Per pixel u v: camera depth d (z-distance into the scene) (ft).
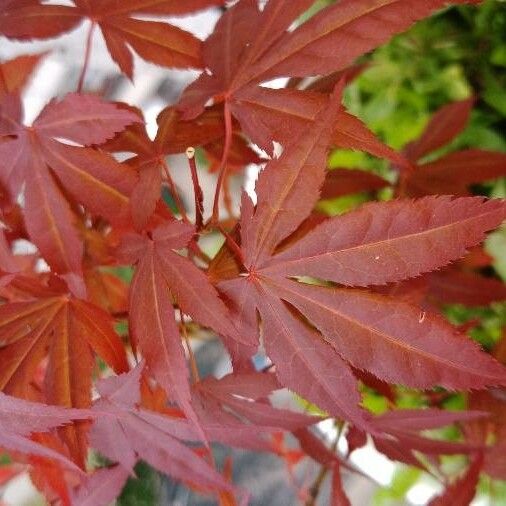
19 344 0.69
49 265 0.70
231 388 0.71
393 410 0.75
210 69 0.71
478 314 1.47
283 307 0.64
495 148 1.56
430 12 0.63
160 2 0.71
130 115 0.66
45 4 0.71
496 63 1.56
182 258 0.65
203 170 1.16
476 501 1.34
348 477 1.29
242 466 1.09
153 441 0.69
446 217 0.60
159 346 0.65
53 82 1.16
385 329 0.62
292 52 0.67
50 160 0.68
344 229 0.62
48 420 0.63
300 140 0.62
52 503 0.76
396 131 1.60
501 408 0.94
